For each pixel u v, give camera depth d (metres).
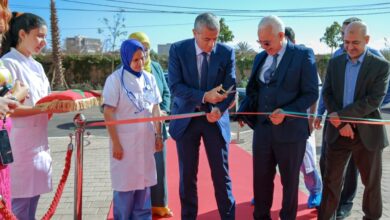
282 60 3.39
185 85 3.48
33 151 2.85
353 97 3.36
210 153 3.53
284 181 3.47
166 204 4.11
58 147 8.24
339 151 3.43
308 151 4.09
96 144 8.60
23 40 2.81
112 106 3.18
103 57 27.34
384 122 3.29
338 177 3.48
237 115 3.68
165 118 3.08
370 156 3.38
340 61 3.45
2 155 2.20
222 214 3.59
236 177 5.57
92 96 2.67
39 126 2.89
